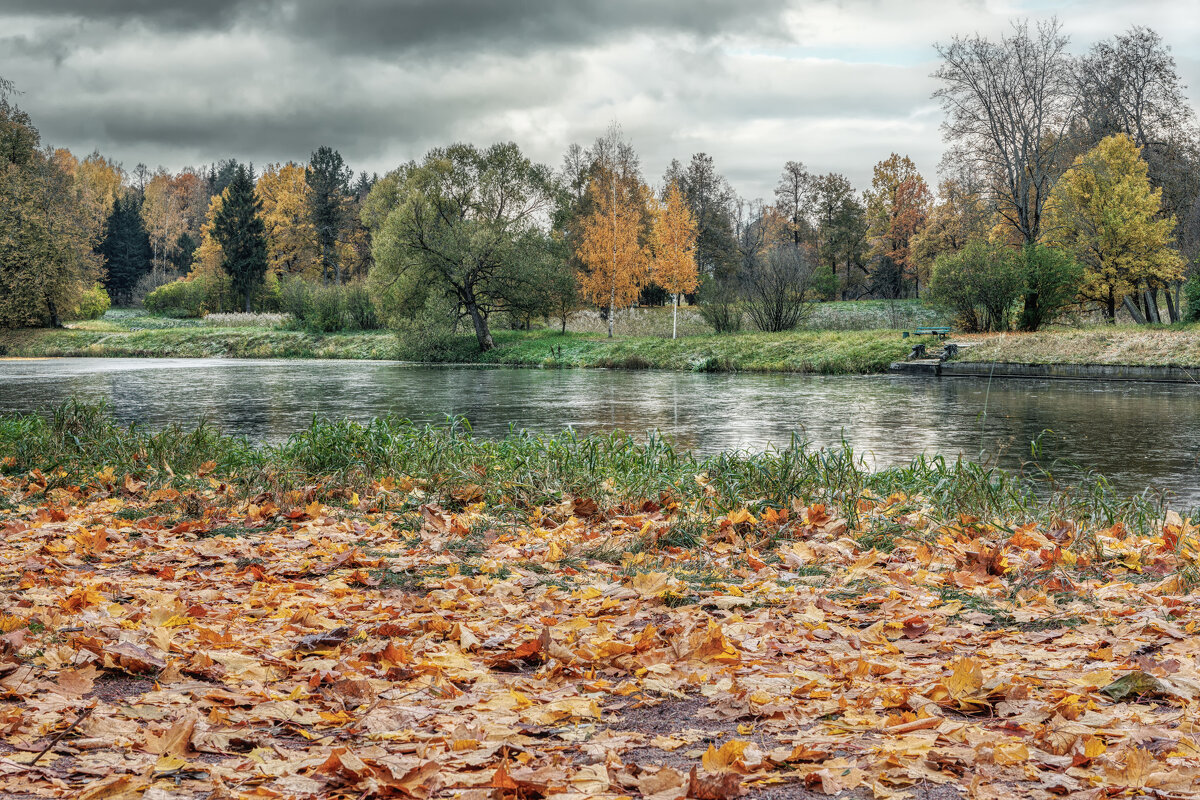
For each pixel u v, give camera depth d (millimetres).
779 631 3402
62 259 51812
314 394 22438
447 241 40844
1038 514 6379
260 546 5371
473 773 2023
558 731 2389
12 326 52250
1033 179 37844
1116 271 33688
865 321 48375
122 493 7602
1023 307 33219
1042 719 2330
